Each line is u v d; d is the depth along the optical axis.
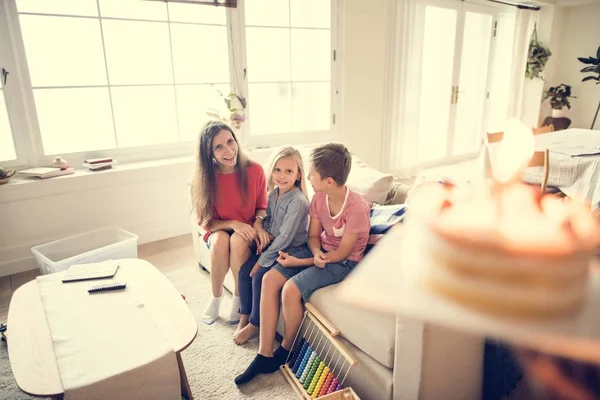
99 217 2.77
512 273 0.16
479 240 0.17
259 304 1.78
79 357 1.24
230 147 1.96
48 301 1.54
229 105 3.09
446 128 5.06
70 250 2.50
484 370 0.98
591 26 5.68
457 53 4.80
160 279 1.71
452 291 0.18
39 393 1.12
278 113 3.55
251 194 2.07
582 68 5.84
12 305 1.53
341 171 1.58
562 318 0.16
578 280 0.17
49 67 2.60
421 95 4.77
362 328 1.35
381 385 1.30
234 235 1.93
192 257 2.74
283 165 1.80
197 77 3.11
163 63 2.96
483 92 5.30
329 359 1.52
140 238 2.95
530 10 5.39
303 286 1.57
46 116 2.66
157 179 2.92
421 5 4.15
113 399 1.17
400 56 4.09
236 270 1.93
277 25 3.34
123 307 1.50
